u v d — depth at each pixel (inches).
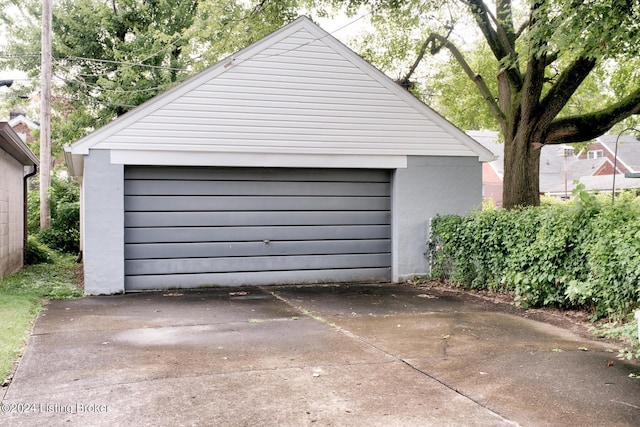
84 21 944.3
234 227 408.2
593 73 620.4
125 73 917.8
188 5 964.6
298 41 412.2
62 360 200.4
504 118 496.1
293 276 422.0
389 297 359.9
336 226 432.1
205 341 232.4
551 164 1518.2
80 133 979.3
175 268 394.3
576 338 239.9
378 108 430.6
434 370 190.2
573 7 342.0
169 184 393.7
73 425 139.6
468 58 714.2
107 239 373.1
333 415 147.8
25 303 312.8
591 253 263.0
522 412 150.3
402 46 682.2
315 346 224.4
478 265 369.1
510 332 252.5
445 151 446.3
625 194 360.5
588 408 153.3
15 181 485.7
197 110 391.2
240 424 141.5
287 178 420.5
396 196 437.1
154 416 146.0
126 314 297.0
